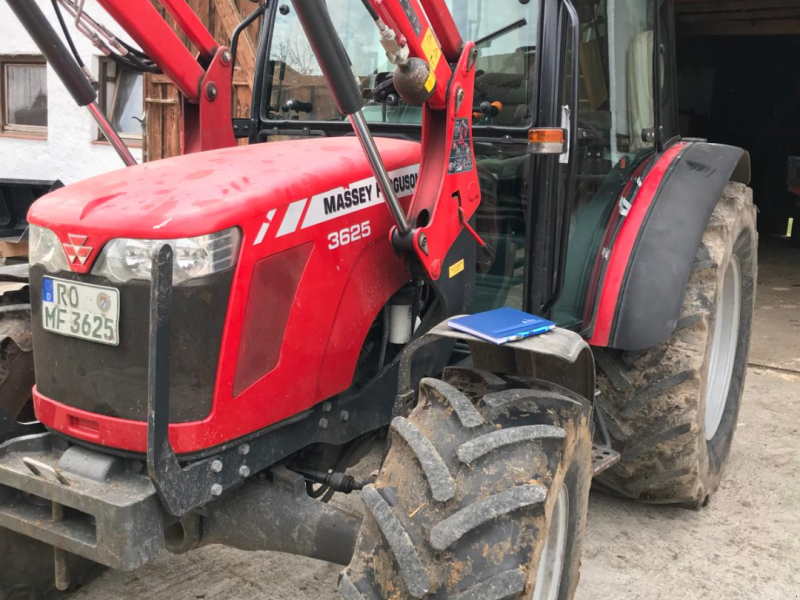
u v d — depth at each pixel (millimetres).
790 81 11117
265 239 1743
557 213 2234
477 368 2111
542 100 2189
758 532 2859
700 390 2615
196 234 1638
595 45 2576
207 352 1676
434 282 2039
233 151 2109
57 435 1829
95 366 1729
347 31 2572
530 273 2248
